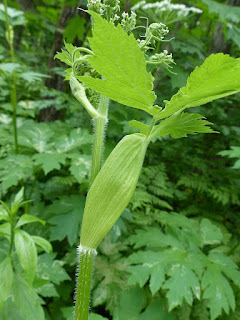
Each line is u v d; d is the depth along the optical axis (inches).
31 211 26.1
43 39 65.4
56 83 39.3
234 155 26.0
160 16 26.3
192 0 34.3
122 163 8.7
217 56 5.7
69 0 34.7
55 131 32.3
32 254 14.2
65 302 23.1
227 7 31.5
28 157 25.0
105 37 5.7
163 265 20.2
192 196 37.4
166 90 32.6
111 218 8.8
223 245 26.3
